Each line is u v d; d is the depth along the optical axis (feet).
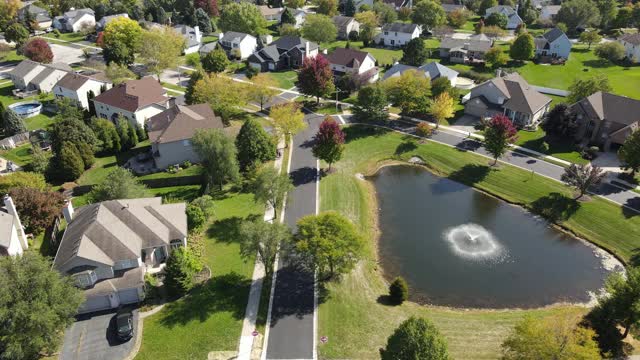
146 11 610.65
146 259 188.55
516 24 593.42
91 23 589.73
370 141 303.68
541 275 196.34
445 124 323.16
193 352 153.79
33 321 135.13
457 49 457.68
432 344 125.80
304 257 174.09
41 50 435.53
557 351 130.00
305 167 273.54
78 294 151.02
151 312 168.45
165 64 410.31
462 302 181.68
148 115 317.83
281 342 158.30
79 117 322.55
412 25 511.81
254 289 180.75
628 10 549.95
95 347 154.40
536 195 245.65
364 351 155.22
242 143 260.21
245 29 515.50
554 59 454.81
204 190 243.19
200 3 629.51
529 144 291.99
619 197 237.86
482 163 274.98
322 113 344.28
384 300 179.83
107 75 383.45
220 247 203.62
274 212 229.25
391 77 341.62
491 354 154.40
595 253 209.56
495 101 329.11
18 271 140.46
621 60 454.81
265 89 337.93
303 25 525.34
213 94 320.91
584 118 290.76
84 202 240.12
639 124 273.95
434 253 209.36
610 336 158.30
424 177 271.69
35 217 207.21
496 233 223.30
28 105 360.69
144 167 269.23
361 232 220.84
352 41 542.16
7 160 281.13
